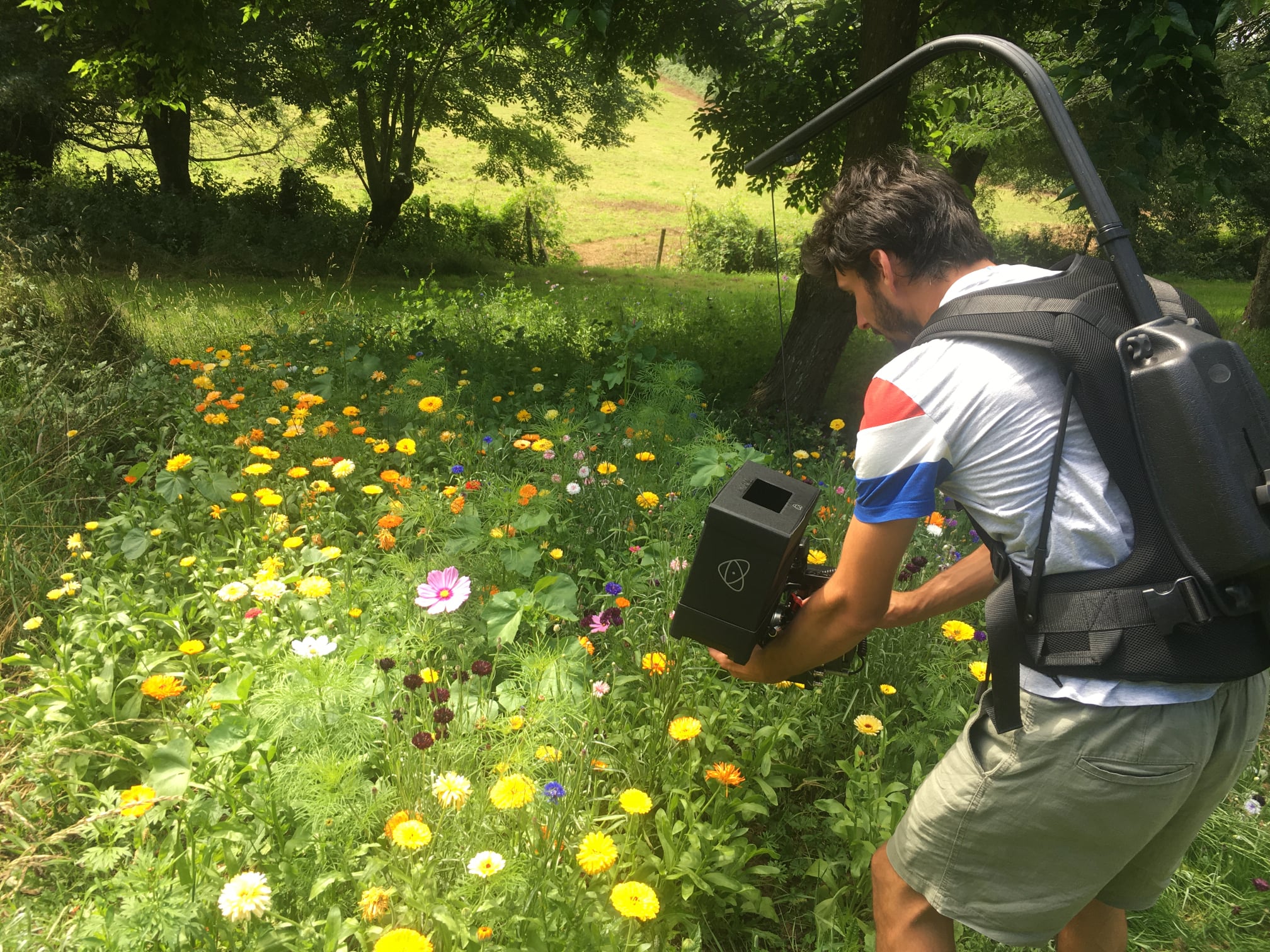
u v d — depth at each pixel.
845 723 2.60
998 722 1.43
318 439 4.19
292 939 1.63
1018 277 1.46
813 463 4.57
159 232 16.88
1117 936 1.76
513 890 1.74
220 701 2.24
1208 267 28.83
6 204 15.90
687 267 26.38
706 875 1.98
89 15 7.96
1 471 3.68
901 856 1.63
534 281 19.16
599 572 3.34
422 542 3.42
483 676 2.41
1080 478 1.31
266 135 29.44
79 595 2.94
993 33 6.13
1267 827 2.50
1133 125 5.30
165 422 4.52
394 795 1.98
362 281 16.98
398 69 17.67
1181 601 1.25
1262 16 5.27
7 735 2.30
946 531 3.62
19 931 1.67
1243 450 1.21
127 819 1.89
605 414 4.95
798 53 7.55
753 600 1.55
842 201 1.60
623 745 2.32
